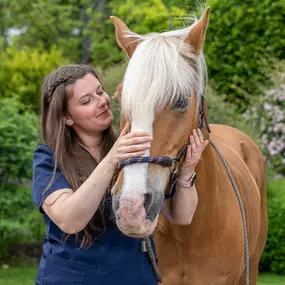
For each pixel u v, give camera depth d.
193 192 2.72
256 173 4.28
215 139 4.05
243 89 9.41
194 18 2.93
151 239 2.74
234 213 3.16
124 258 2.53
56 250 2.51
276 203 6.80
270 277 6.59
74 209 2.33
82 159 2.59
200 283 3.05
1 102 7.57
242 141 4.41
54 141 2.57
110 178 2.35
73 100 2.59
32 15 15.82
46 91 2.65
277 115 8.20
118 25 2.77
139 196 2.22
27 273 6.79
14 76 11.62
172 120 2.40
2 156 6.88
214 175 3.00
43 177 2.51
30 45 16.25
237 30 9.20
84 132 2.67
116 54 12.48
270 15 9.13
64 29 16.39
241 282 4.07
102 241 2.52
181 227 2.97
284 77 8.45
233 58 9.31
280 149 8.12
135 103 2.32
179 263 3.07
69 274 2.48
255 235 3.79
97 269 2.49
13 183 7.23
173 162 2.44
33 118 7.48
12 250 7.67
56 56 12.34
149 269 2.63
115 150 2.34
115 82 7.67
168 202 2.81
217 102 7.58
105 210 2.54
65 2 17.00
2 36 16.36
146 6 10.89
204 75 2.70
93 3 15.85
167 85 2.35
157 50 2.42
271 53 9.20
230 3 9.30
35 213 7.16
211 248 3.02
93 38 13.89
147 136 2.27
